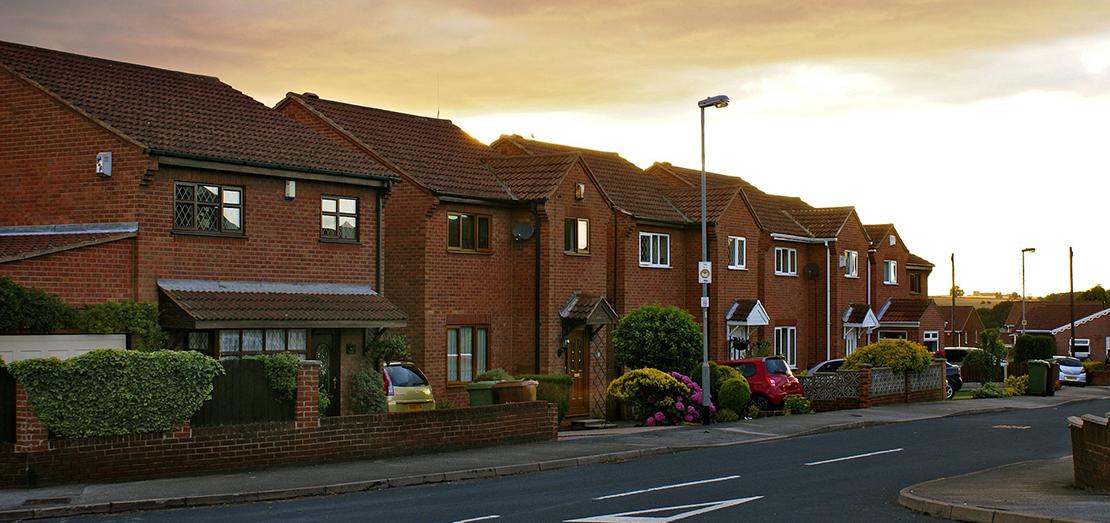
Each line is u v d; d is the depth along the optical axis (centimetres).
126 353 1853
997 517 1378
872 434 2880
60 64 2667
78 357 1812
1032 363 4762
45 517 1548
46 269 2220
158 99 2712
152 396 1872
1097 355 8831
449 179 3319
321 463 2098
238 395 2002
